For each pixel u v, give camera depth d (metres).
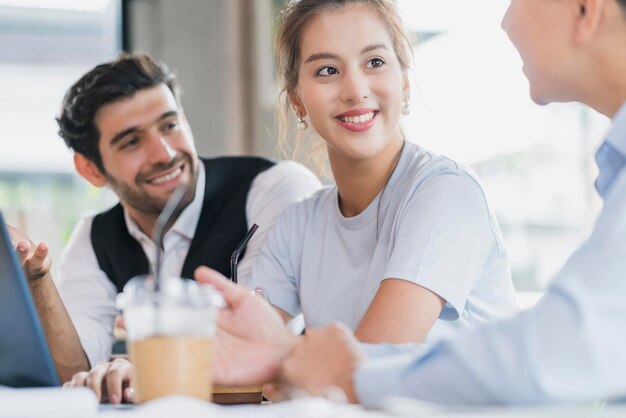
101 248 2.77
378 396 1.14
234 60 5.61
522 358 1.03
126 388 1.60
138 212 2.75
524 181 4.59
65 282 2.76
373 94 2.04
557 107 4.52
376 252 2.01
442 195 1.89
